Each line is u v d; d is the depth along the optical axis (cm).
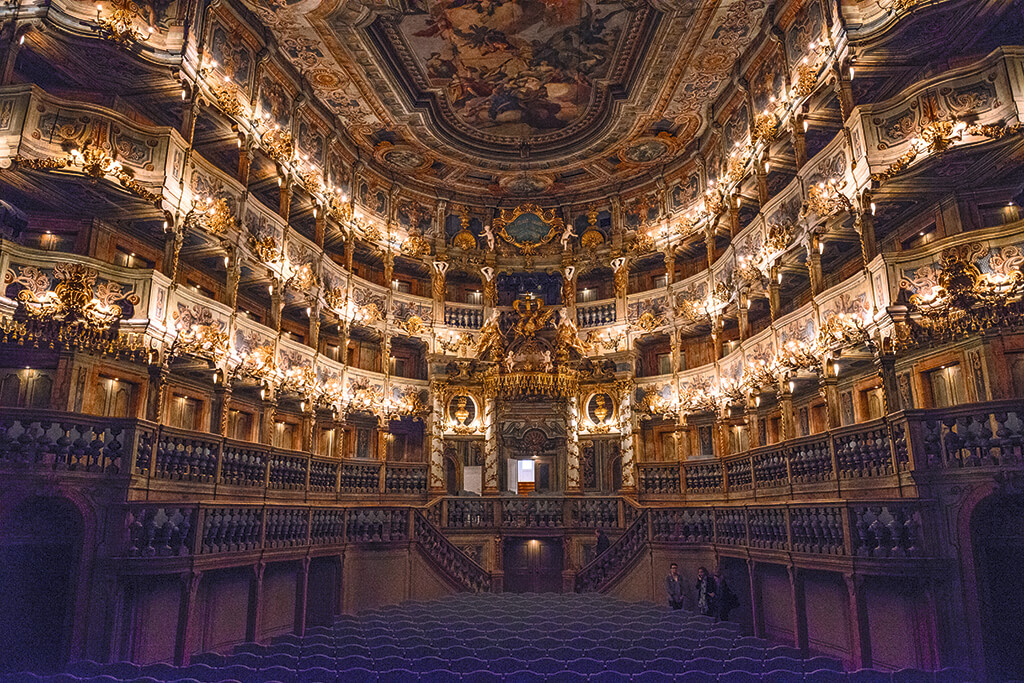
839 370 2281
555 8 2436
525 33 2578
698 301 3123
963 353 1817
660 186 3481
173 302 2033
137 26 2019
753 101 2669
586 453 3434
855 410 2283
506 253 3741
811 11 2230
